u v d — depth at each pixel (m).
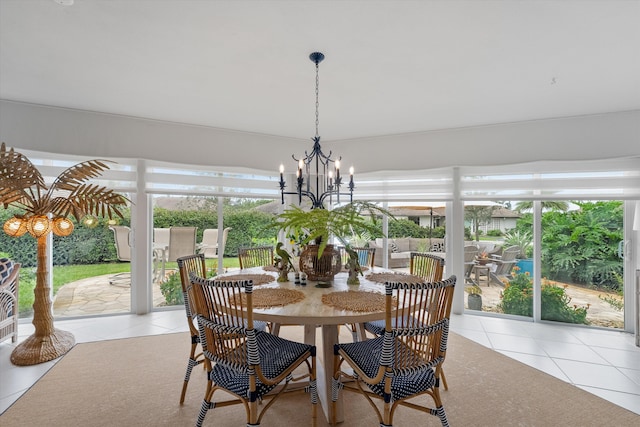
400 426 1.85
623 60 2.22
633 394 2.18
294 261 3.07
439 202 4.12
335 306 1.69
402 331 1.47
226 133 3.96
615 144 3.23
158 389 2.22
